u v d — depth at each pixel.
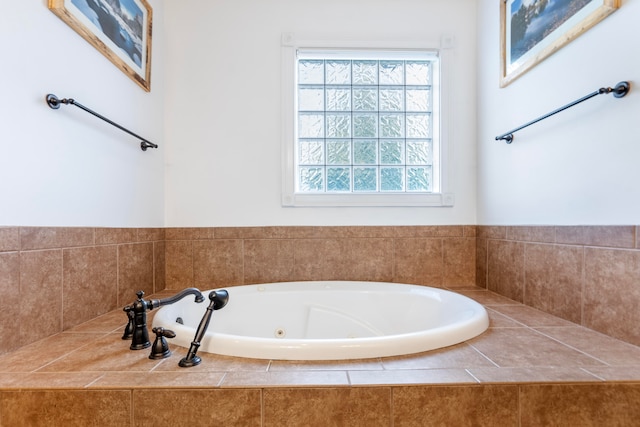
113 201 1.42
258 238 1.92
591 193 1.14
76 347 0.97
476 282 1.95
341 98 2.03
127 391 0.73
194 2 1.92
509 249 1.63
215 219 1.91
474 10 1.97
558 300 1.29
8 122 0.93
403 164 2.04
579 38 1.19
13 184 0.94
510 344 0.99
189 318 1.40
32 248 1.01
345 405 0.74
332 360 0.86
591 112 1.14
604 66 1.08
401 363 0.85
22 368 0.83
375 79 2.04
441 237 1.96
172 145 1.91
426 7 1.96
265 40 1.93
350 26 1.94
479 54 1.92
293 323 1.68
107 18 1.35
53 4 1.06
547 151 1.36
